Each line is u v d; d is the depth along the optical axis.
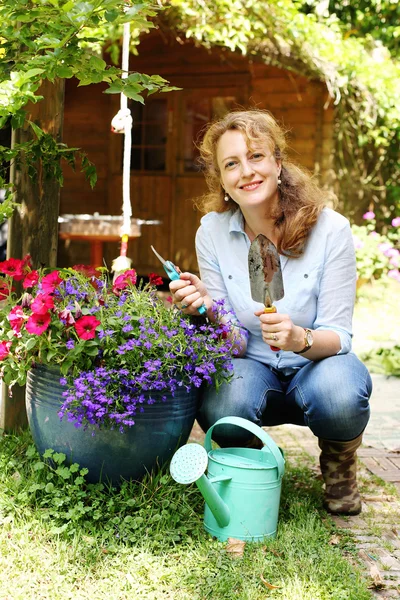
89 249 9.78
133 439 2.40
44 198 3.21
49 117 3.13
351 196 9.33
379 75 8.16
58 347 2.38
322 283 2.57
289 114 9.09
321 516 2.63
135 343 2.31
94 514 2.35
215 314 2.57
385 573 2.25
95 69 2.59
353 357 2.57
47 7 2.47
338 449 2.60
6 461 2.77
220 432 2.56
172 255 9.66
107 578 2.12
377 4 9.55
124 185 3.08
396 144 9.27
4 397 3.21
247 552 2.27
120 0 2.41
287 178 2.58
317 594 2.05
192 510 2.46
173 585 2.09
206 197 2.86
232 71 9.14
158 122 9.57
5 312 2.63
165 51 9.27
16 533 2.29
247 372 2.58
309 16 7.68
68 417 2.32
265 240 2.30
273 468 2.34
